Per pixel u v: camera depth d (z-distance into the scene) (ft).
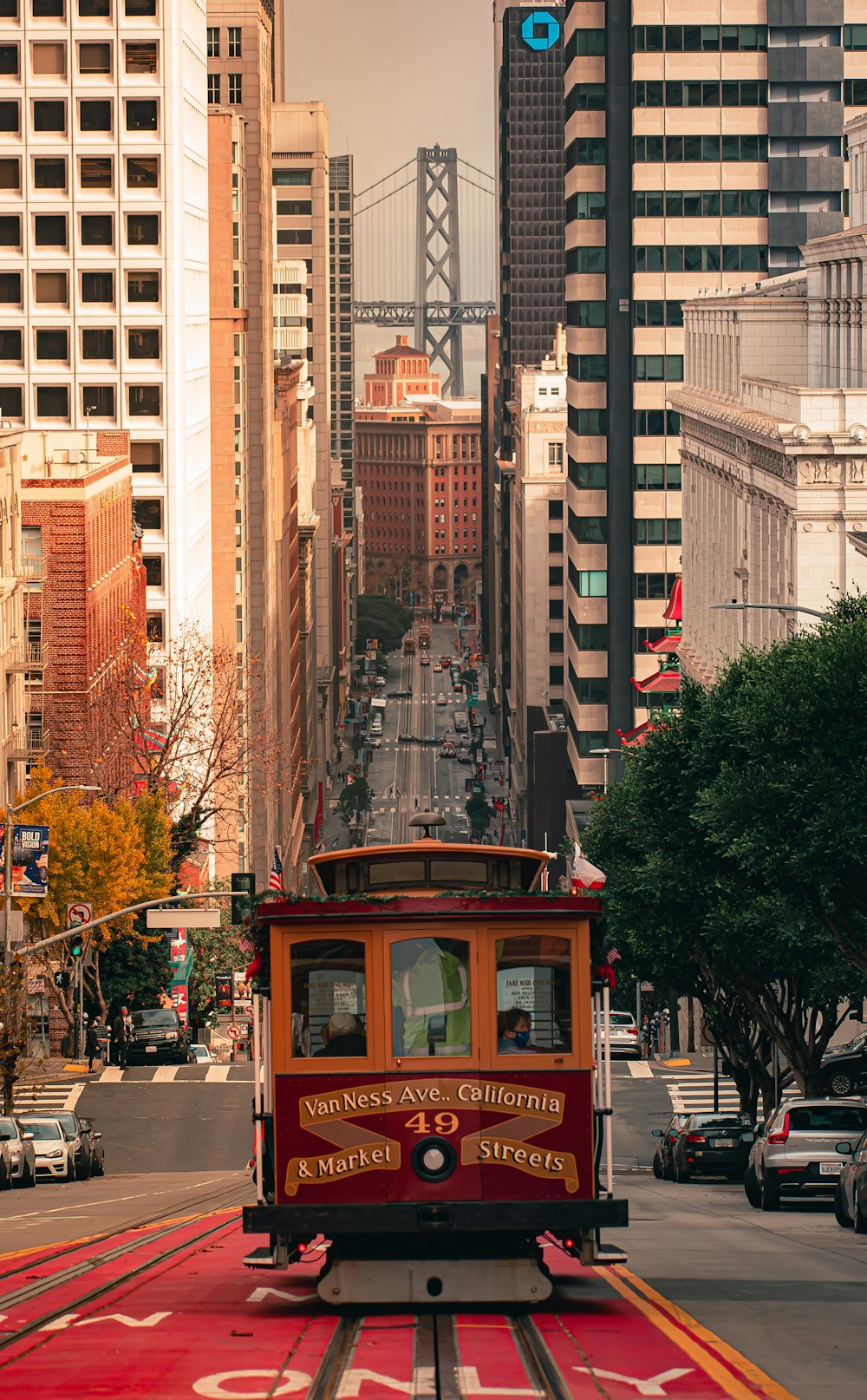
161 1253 188.34
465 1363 122.83
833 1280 167.02
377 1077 148.05
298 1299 152.56
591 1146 148.46
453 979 148.77
